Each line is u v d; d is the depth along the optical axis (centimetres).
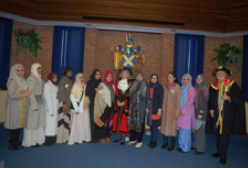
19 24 650
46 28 691
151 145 393
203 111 359
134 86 384
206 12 601
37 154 329
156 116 384
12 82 332
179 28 675
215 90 338
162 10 596
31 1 577
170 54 712
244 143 460
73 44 683
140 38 742
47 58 693
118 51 595
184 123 368
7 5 566
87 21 652
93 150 361
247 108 533
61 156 325
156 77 390
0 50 606
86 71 691
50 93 365
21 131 483
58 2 581
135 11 601
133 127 383
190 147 376
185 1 563
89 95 388
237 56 674
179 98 363
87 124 395
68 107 381
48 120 372
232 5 576
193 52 714
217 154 355
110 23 658
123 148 382
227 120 319
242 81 675
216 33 708
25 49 664
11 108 336
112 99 404
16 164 287
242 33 680
